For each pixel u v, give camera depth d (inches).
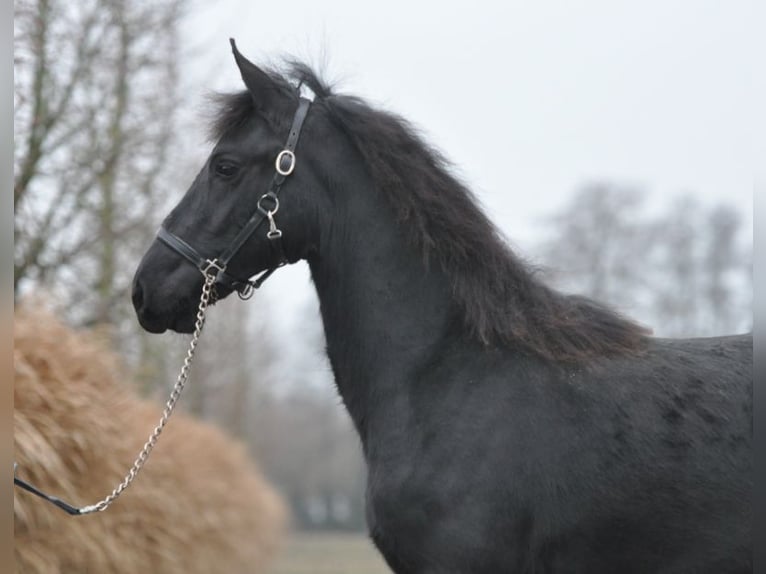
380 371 202.7
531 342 195.9
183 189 570.3
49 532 314.2
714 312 1237.1
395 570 198.7
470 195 207.8
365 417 204.8
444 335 201.2
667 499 186.4
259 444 1551.4
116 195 541.0
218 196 207.8
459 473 190.2
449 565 188.7
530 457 189.3
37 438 306.7
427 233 201.9
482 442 191.0
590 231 1240.8
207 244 207.2
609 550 189.0
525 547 189.8
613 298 1209.4
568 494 187.9
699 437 188.4
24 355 328.8
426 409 196.9
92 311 550.0
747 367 195.8
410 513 192.1
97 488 339.6
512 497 188.4
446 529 189.2
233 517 561.0
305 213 207.0
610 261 1240.8
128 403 391.9
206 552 490.3
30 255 494.6
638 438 188.7
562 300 204.4
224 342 916.6
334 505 2346.2
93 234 526.3
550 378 194.4
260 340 1082.7
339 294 207.0
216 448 590.6
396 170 204.8
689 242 1253.1
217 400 1080.8
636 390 192.5
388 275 204.4
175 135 541.0
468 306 198.4
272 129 207.3
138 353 609.6
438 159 209.8
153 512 397.4
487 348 198.2
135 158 536.7
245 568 611.5
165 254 208.7
